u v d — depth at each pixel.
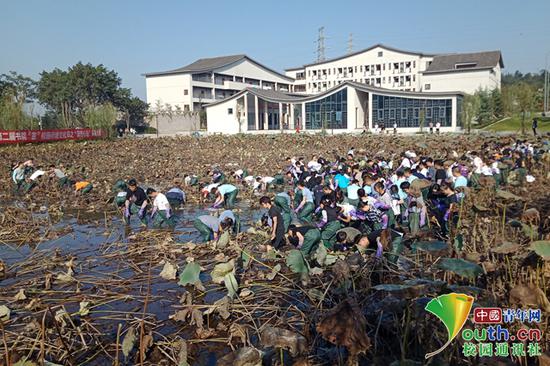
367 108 50.12
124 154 29.34
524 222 6.64
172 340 5.34
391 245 6.68
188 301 6.01
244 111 54.19
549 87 57.28
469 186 10.74
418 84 72.50
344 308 3.72
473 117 42.31
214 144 35.06
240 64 79.19
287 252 8.09
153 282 7.38
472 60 61.88
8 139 30.12
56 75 59.09
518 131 36.03
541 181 12.78
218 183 13.97
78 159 26.59
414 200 8.93
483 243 6.95
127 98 61.53
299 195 12.21
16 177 16.31
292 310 5.99
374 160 16.33
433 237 7.20
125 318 6.00
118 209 12.77
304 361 4.37
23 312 6.21
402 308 4.52
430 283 4.28
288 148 31.33
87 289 7.12
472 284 5.41
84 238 10.24
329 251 8.02
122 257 8.70
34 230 10.96
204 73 72.50
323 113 47.94
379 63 75.25
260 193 15.13
